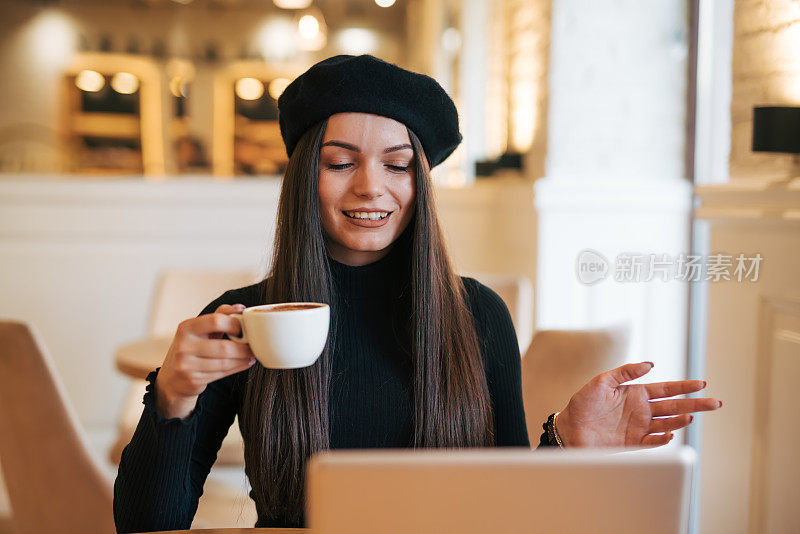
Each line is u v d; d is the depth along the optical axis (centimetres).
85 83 570
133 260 368
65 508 160
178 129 590
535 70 328
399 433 110
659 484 59
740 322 184
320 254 108
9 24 555
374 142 106
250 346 82
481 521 59
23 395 155
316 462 57
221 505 209
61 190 357
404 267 115
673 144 308
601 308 308
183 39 584
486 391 114
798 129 161
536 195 307
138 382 279
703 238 300
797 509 161
